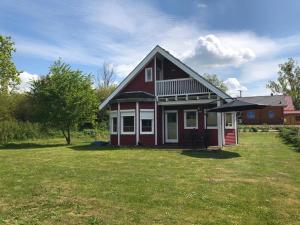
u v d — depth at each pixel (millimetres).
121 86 24062
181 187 9008
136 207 7152
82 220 6367
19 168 12703
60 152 18875
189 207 7129
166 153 17266
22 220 6414
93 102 27938
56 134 36031
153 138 22812
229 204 7332
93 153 17859
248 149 19188
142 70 24234
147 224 6109
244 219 6355
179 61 22250
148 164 13375
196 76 21594
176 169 12055
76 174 11109
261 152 17531
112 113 24156
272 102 62438
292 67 86500
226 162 13820
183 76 24078
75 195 8227
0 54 29312
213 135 22656
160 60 24781
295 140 20969
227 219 6352
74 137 35594
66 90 26719
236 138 24625
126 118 23328
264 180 9945
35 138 34219
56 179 10281
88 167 12688
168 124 24234
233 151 18078
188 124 23609
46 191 8680
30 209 7121
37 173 11430
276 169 11945
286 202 7512
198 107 23141
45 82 27344
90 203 7500
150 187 9016
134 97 22922
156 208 7070
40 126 33344
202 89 22172
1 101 39312
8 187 9227
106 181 9875
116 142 23812
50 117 26609
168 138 24188
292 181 9805
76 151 19328
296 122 63781
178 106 23938
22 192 8617
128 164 13414
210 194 8219
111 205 7324
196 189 8766
